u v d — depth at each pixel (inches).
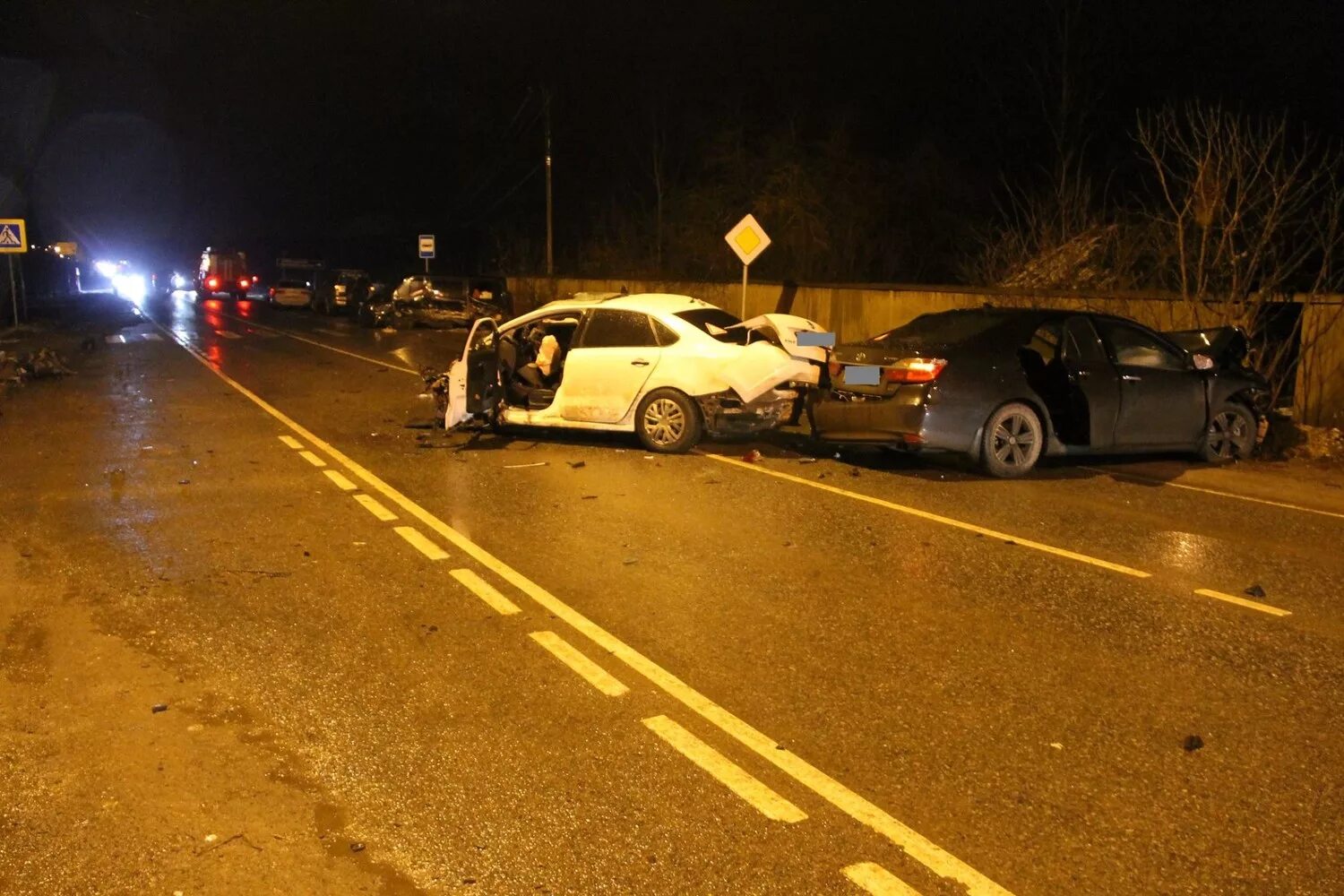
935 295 712.4
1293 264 548.4
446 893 147.3
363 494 391.2
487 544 323.3
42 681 219.1
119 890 148.2
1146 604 269.3
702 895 146.6
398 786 176.6
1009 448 420.5
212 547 319.0
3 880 150.4
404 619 255.9
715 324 482.0
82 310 1791.3
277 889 148.4
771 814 167.9
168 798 172.7
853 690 215.3
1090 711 206.5
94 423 557.6
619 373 470.6
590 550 315.9
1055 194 858.1
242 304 2134.6
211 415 587.5
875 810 169.2
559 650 235.8
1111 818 167.5
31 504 372.8
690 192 1343.5
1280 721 202.5
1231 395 462.3
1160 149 950.4
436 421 535.8
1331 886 149.6
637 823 164.9
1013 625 253.1
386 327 1331.2
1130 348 446.3
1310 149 743.1
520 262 1652.3
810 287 818.8
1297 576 294.8
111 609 262.7
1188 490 408.5
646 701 209.8
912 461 460.1
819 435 437.4
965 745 191.9
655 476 424.8
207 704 208.1
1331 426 518.9
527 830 163.2
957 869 153.3
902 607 265.7
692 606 266.1
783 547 319.6
